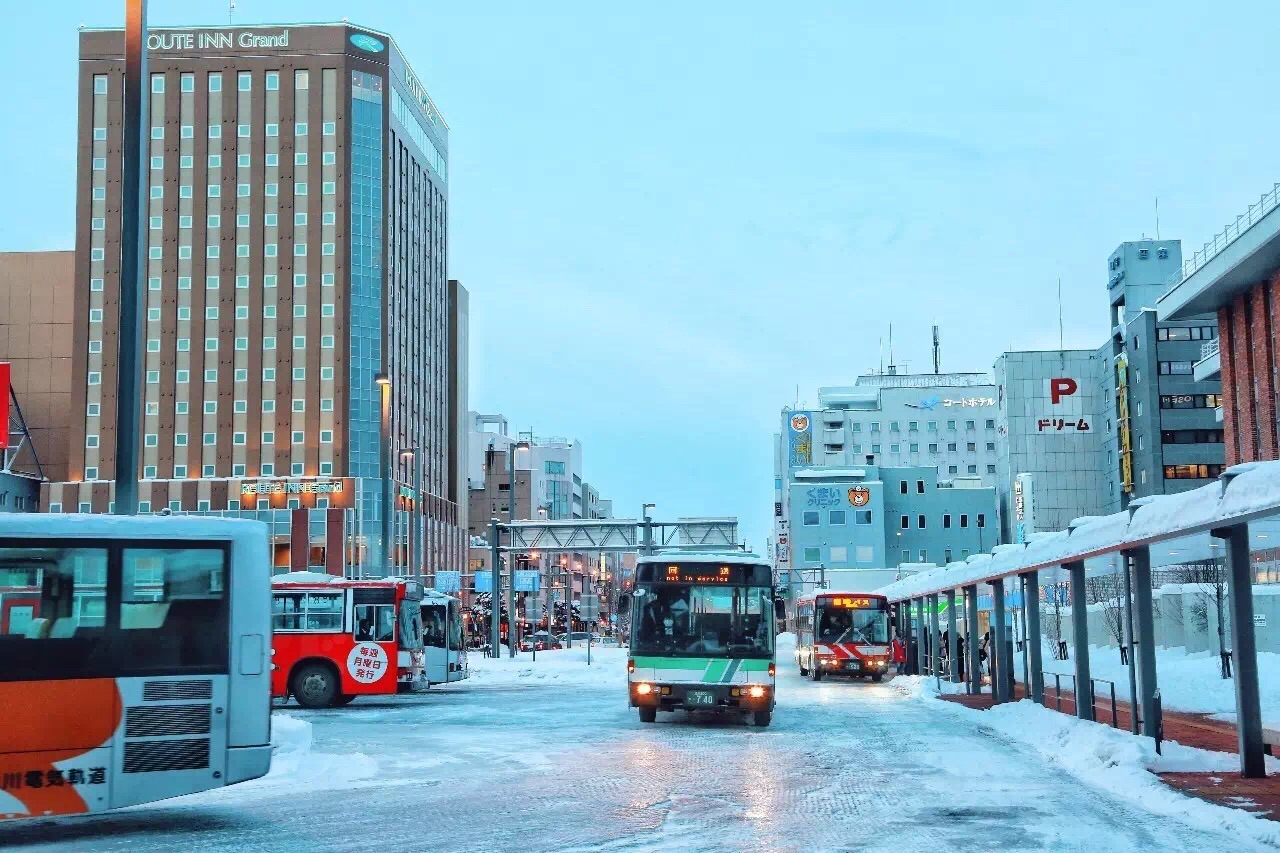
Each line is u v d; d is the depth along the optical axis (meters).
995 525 119.31
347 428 98.25
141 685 11.72
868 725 23.56
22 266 106.75
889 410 145.62
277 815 12.62
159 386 98.81
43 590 11.53
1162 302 69.56
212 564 12.25
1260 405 60.72
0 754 11.12
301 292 99.56
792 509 117.69
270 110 101.19
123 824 12.12
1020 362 122.62
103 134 100.19
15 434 104.56
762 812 12.43
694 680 22.52
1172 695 27.92
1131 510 16.73
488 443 166.88
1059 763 16.86
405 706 30.56
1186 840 10.66
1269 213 53.94
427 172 117.56
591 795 13.82
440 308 122.88
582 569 155.00
